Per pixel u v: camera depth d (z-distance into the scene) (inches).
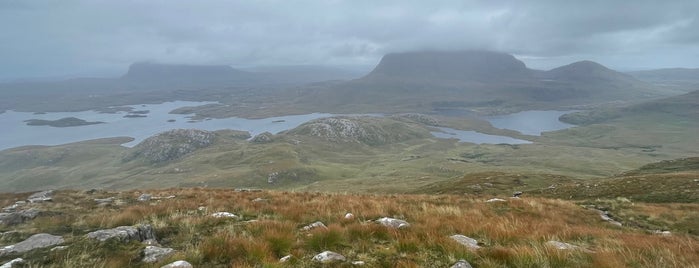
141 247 370.3
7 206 832.9
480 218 611.2
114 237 388.5
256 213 629.9
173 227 482.9
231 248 355.9
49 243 382.9
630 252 370.6
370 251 365.1
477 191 2878.9
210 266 324.5
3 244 405.4
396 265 316.5
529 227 552.1
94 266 314.7
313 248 379.2
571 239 501.4
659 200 1540.4
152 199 905.5
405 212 651.5
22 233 444.5
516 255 332.5
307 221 562.9
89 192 1066.7
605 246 418.9
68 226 486.9
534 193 2236.7
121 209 674.8
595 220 870.4
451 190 3093.0
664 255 374.3
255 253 341.4
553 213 863.7
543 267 314.5
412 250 366.6
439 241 380.8
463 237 434.0
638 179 2044.8
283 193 1057.5
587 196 1863.9
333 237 394.0
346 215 602.2
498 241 433.7
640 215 986.1
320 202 775.1
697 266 330.6
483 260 327.9
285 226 463.8
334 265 319.6
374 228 433.7
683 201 1457.9
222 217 552.7
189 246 386.3
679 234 721.0
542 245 386.6
